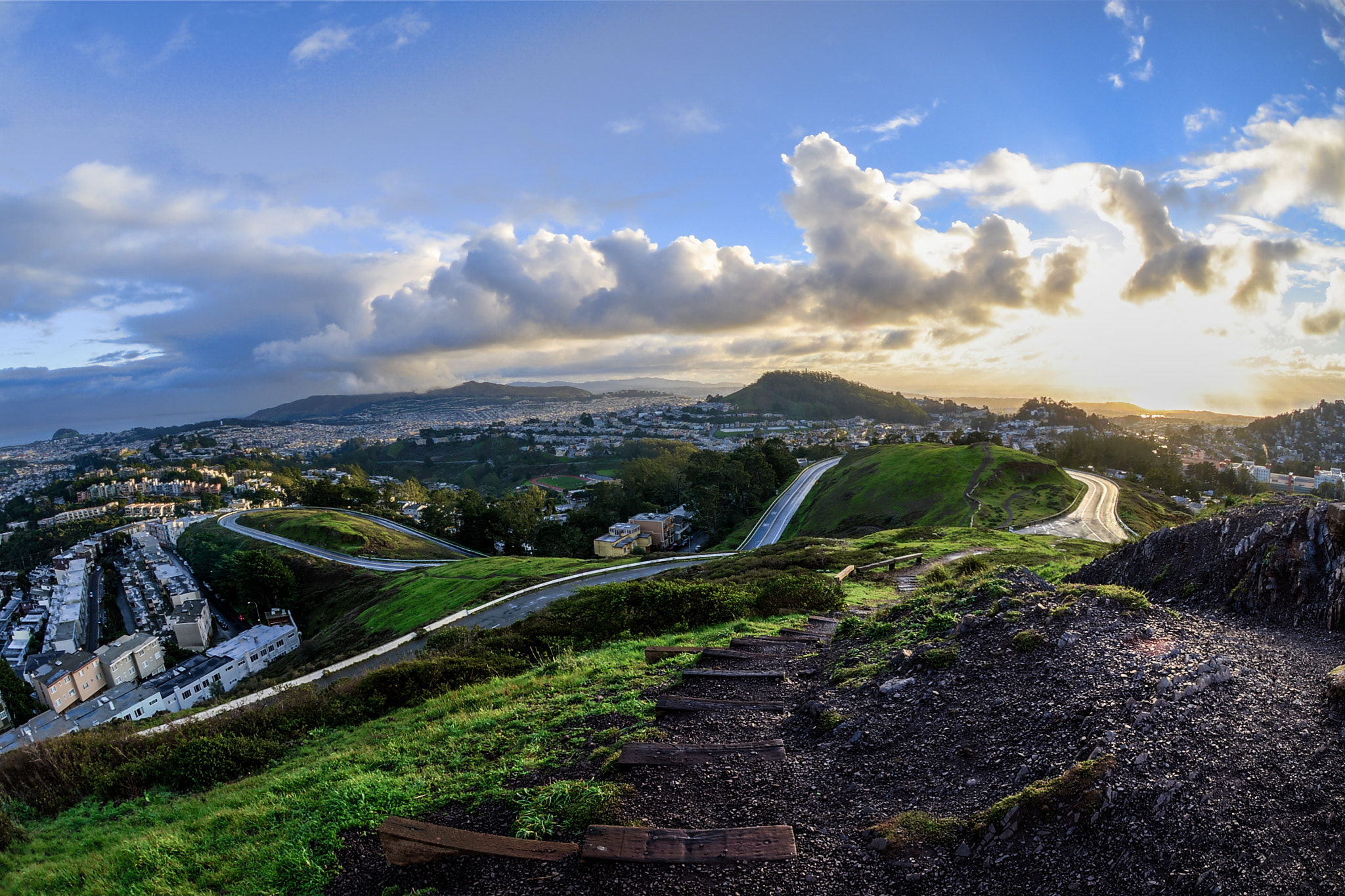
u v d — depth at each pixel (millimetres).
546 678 14125
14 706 54625
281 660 53312
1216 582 11141
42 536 147000
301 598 71750
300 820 8719
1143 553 13258
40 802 13453
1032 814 5773
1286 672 7512
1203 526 12336
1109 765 5949
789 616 19047
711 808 7004
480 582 51625
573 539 89625
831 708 9055
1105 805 5617
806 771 7574
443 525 106375
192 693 51188
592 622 19438
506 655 18516
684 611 19250
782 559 35969
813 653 12875
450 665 17391
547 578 48469
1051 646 8953
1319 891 4555
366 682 17203
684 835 6363
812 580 21234
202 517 146500
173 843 8867
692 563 51062
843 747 7996
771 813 6809
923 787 6871
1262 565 10359
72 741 15906
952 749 7359
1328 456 173625
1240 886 4719
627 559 56125
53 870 9383
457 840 6809
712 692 10867
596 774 8031
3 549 143125
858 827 6422
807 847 6176
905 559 34438
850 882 5684
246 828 9031
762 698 10344
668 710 9953
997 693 8180
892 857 5828
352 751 11922
